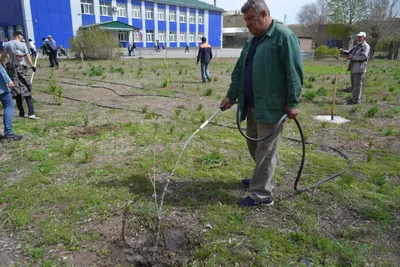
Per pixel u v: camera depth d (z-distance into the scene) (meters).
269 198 3.39
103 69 15.38
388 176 4.21
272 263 2.62
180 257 2.75
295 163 4.55
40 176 4.02
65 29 35.22
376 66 21.66
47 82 11.57
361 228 3.07
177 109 7.55
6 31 35.16
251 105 3.28
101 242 2.89
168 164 4.42
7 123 5.29
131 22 42.28
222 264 2.62
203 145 5.20
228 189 3.79
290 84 2.88
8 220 3.14
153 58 27.02
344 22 27.89
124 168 4.28
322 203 3.51
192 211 3.34
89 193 3.62
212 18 55.44
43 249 2.75
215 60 25.66
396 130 6.18
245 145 5.22
